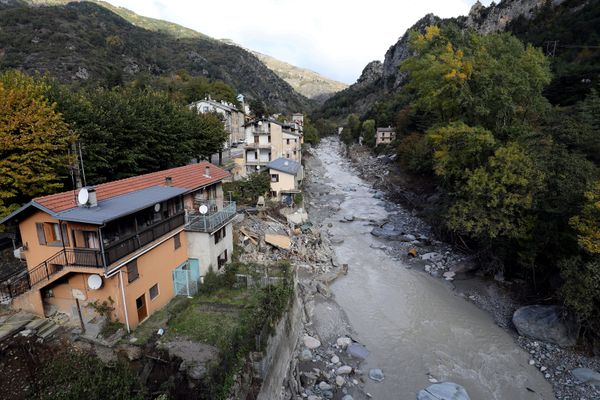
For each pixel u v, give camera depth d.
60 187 20.81
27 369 12.94
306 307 24.88
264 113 107.00
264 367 15.18
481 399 18.02
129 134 28.47
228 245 25.38
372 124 110.81
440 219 38.25
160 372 13.72
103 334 15.20
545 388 18.70
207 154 45.28
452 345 22.31
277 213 40.47
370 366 20.39
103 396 9.64
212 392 12.34
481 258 31.28
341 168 90.19
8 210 18.20
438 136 35.41
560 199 23.67
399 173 66.81
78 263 14.73
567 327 21.50
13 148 18.58
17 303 15.98
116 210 15.35
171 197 18.91
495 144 31.70
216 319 17.34
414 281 30.77
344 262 34.66
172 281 19.94
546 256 25.28
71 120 24.03
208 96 77.94
